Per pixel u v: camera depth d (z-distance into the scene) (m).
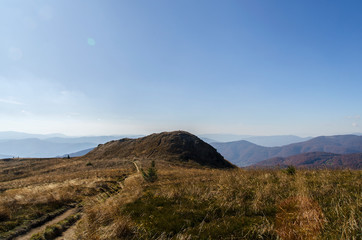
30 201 12.38
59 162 68.19
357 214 5.34
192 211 7.36
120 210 8.05
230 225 5.92
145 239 5.68
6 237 7.54
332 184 9.11
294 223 5.41
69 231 8.20
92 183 19.62
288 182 10.77
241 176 13.40
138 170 35.22
